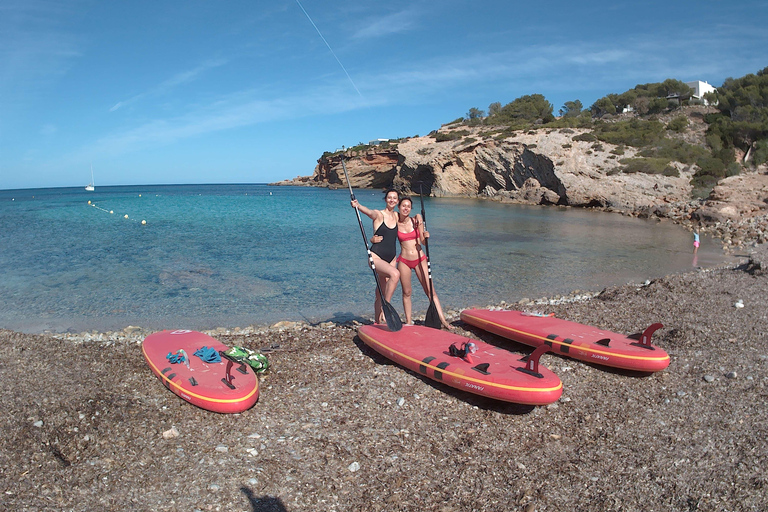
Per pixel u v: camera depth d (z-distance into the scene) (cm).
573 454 408
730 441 421
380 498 351
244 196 6531
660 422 458
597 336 624
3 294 1058
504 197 4859
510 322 695
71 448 398
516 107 6969
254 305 981
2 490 341
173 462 387
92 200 5688
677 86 6450
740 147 4641
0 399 462
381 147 7075
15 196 7969
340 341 698
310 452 405
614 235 2216
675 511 338
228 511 333
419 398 503
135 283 1162
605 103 6756
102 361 589
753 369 570
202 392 471
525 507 342
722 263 1489
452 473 381
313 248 1720
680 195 3678
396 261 684
